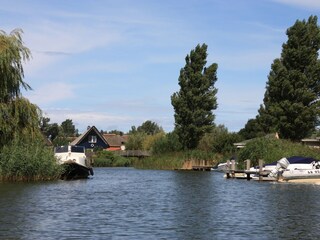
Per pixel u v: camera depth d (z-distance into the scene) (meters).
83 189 32.75
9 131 37.50
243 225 17.78
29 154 37.91
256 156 50.75
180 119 77.94
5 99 37.69
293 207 23.00
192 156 69.75
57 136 123.31
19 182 37.31
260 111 81.62
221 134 72.25
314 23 66.44
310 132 69.50
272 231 16.62
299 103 63.34
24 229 16.66
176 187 35.44
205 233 16.23
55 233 16.02
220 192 31.19
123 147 126.19
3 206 22.64
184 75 78.69
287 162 41.91
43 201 24.86
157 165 73.25
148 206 23.25
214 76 79.19
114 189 33.19
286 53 65.69
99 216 19.75
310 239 15.35
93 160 88.75
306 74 65.44
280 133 64.25
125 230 16.67
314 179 41.69
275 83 65.38
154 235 15.85
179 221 18.59
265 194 29.67
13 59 36.88
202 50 78.56
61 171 40.56
